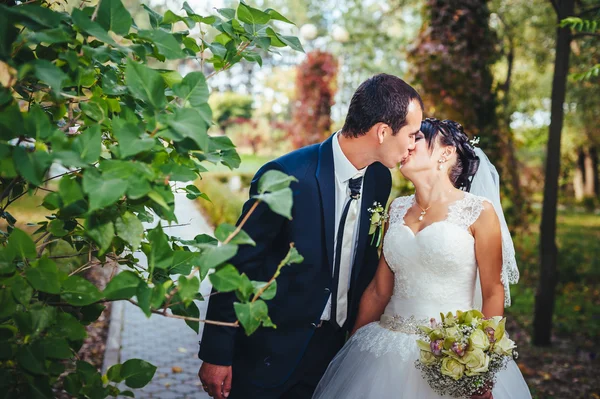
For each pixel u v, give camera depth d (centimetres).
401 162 260
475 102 735
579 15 559
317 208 249
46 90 182
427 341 241
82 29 154
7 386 158
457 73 724
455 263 248
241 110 3316
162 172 162
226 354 243
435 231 249
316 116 1431
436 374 225
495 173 285
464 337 218
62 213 164
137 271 199
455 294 254
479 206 252
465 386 223
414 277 256
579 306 824
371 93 244
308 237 247
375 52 1938
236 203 1138
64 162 142
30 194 160
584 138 1798
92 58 180
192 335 588
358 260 267
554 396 483
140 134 152
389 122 241
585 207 2533
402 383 246
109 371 172
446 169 262
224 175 2134
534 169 1540
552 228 608
